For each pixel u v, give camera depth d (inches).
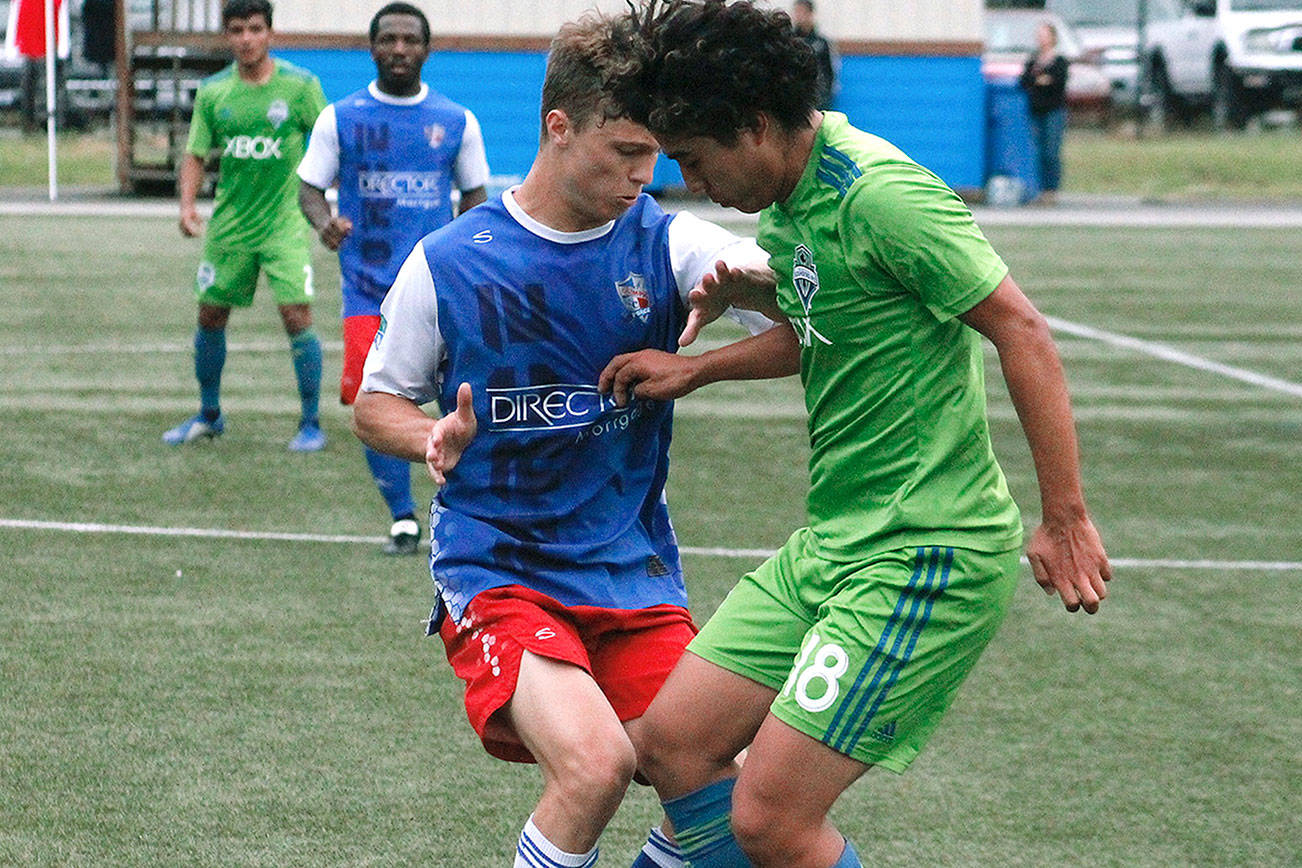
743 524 1088.8
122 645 823.7
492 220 515.8
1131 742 733.9
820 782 483.8
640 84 476.1
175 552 992.9
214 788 658.2
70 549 992.9
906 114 3159.5
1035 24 4119.1
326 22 3031.5
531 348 511.2
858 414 488.7
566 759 474.3
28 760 680.4
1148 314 2044.8
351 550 1008.9
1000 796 674.2
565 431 515.5
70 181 3297.2
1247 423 1453.0
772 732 484.7
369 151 1045.2
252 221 1251.2
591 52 492.7
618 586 523.5
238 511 1093.8
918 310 473.4
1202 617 917.2
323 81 3041.3
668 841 538.3
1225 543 1072.8
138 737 707.4
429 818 636.1
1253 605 940.0
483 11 3056.1
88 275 2167.8
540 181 513.3
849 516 499.2
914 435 481.1
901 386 479.2
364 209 1053.2
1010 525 489.7
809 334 490.0
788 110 470.6
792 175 480.4
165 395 1473.9
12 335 1758.1
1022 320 457.1
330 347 1755.7
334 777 672.4
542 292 510.6
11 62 3878.0
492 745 508.4
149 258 2327.8
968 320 462.9
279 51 3034.0
